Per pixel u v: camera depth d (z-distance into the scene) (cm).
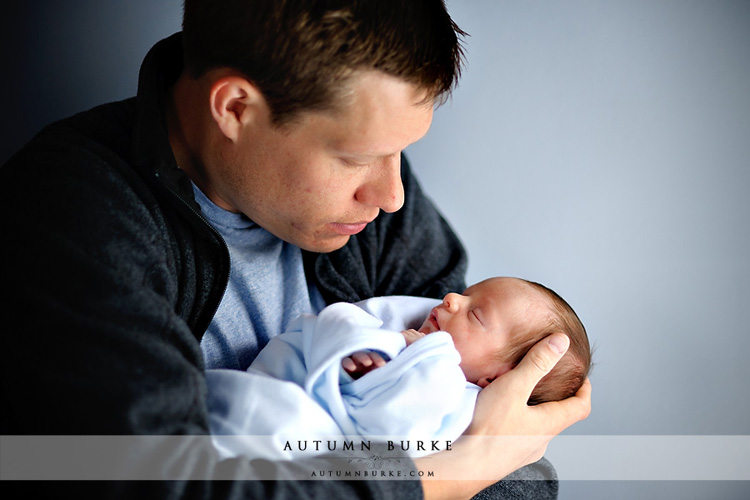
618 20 207
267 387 104
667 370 202
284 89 94
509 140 212
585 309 207
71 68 158
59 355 82
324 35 89
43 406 82
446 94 106
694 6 207
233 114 100
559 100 210
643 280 208
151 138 103
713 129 209
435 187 214
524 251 212
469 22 205
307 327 121
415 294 156
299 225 111
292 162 102
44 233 89
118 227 94
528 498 135
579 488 187
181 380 86
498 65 208
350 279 146
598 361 201
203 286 111
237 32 94
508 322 130
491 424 113
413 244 158
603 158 211
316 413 105
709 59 208
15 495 89
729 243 208
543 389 131
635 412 198
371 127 96
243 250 126
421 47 92
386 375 112
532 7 206
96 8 158
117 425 80
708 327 205
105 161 100
